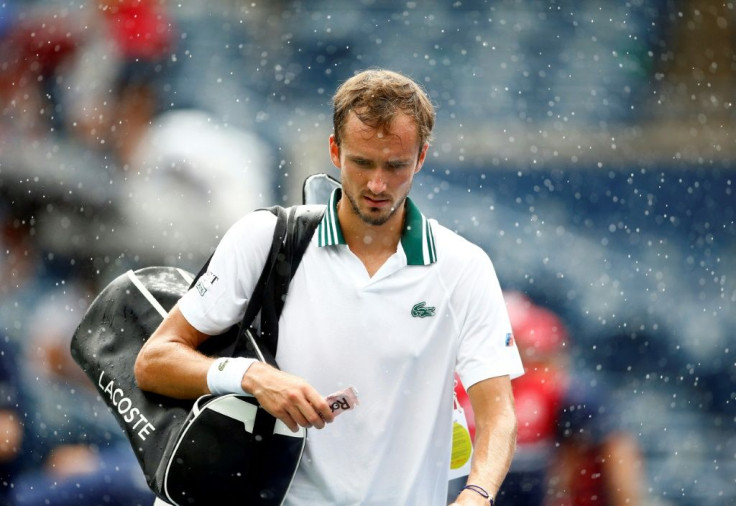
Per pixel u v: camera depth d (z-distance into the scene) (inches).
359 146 420.2
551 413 889.5
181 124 1331.2
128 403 450.9
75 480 909.8
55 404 955.3
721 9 1491.1
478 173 1327.5
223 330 451.8
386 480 447.8
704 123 1430.9
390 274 443.2
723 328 1205.7
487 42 1507.1
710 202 1331.2
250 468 431.2
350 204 436.5
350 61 1507.1
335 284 443.5
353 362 442.9
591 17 1503.4
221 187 1257.4
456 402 474.9
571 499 872.3
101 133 1318.9
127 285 476.7
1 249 1180.5
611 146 1358.3
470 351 449.4
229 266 444.8
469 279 451.8
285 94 1455.5
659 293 1227.2
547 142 1374.3
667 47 1498.5
